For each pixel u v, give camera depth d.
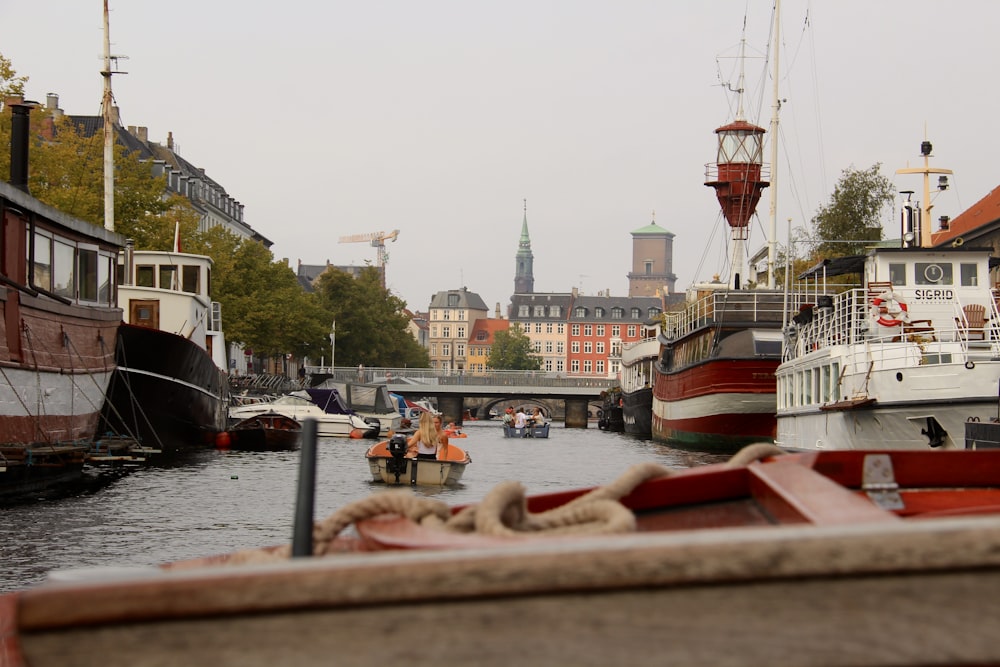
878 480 5.75
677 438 54.56
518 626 2.84
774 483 4.84
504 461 42.66
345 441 54.28
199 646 2.82
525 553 2.86
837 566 2.81
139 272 47.50
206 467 33.00
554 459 44.28
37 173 51.31
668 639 2.83
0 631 4.72
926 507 5.89
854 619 2.82
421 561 2.86
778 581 2.83
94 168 53.41
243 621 2.83
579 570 2.83
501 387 111.56
